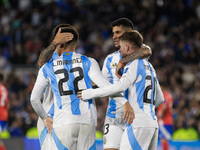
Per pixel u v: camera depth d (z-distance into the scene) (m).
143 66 12.96
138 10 61.50
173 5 63.66
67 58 12.94
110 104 14.67
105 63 15.19
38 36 51.66
